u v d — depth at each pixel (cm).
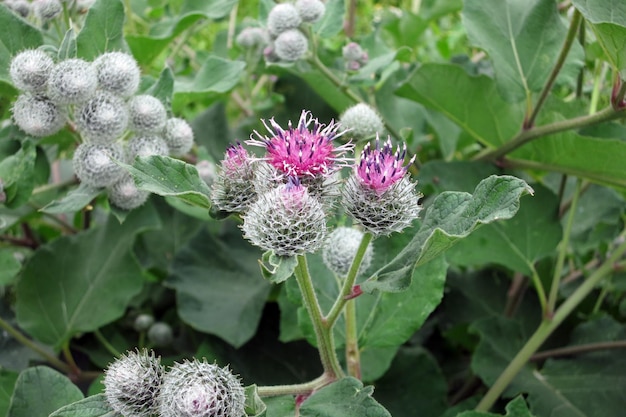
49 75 36
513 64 42
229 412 28
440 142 52
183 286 44
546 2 43
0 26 38
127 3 57
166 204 51
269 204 28
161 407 29
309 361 43
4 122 46
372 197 29
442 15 61
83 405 30
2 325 42
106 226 45
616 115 39
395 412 41
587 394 40
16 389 33
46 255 43
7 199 38
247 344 43
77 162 36
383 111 52
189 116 66
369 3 90
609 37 35
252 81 69
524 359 40
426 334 47
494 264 48
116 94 36
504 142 46
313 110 55
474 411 34
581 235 47
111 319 42
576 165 43
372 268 37
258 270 46
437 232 27
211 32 79
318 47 53
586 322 44
